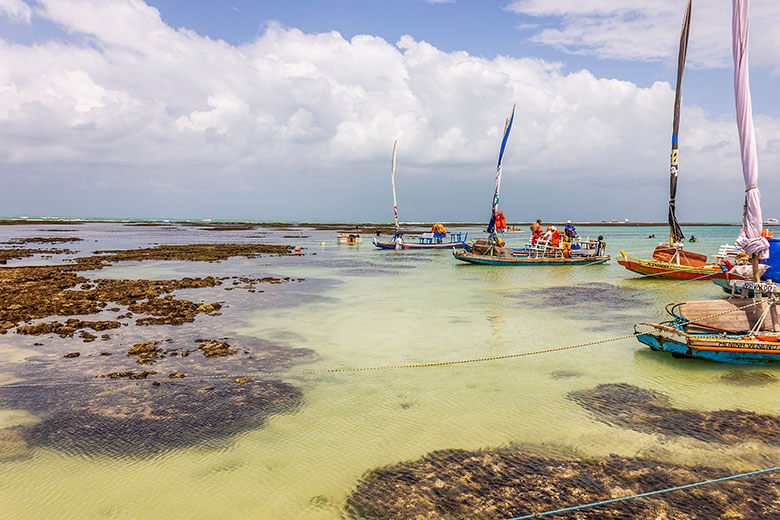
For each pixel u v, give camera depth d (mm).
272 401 10898
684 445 8766
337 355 14320
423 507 7047
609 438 9070
